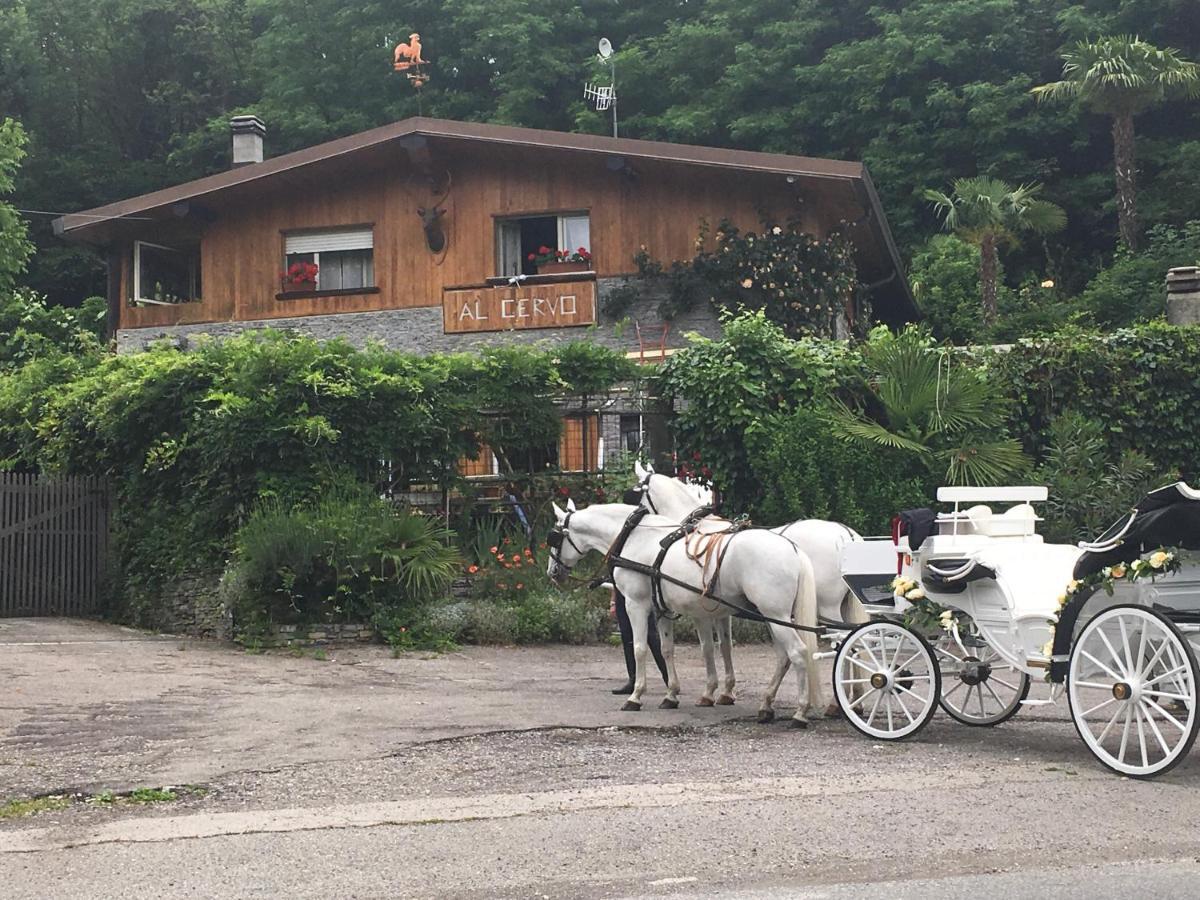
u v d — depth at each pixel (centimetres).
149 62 4997
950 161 4394
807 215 2330
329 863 648
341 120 4331
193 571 1677
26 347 3002
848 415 1766
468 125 2403
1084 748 934
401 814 741
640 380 1831
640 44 4738
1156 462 1909
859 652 1021
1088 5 4528
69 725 1022
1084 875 605
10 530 1756
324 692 1197
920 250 4031
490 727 1019
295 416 1647
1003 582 914
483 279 2469
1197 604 846
